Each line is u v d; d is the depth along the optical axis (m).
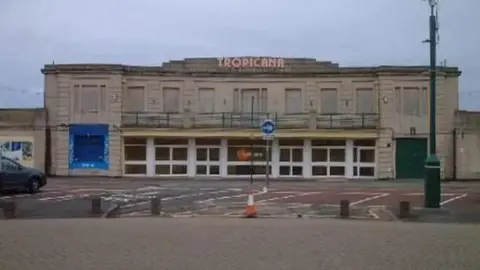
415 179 44.12
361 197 27.62
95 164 45.41
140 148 46.16
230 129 45.47
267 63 47.19
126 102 46.34
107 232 14.73
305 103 46.75
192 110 46.78
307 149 45.91
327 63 47.69
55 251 11.53
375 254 11.29
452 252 11.61
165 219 18.91
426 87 45.16
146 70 46.38
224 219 18.94
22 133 45.28
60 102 45.50
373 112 45.97
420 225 17.22
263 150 45.97
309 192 30.30
